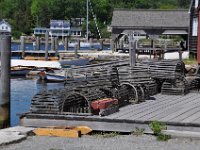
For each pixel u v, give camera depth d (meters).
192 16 46.59
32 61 38.97
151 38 58.97
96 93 14.42
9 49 13.91
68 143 11.93
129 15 60.38
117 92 15.41
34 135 12.83
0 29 32.12
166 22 59.53
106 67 18.02
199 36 36.09
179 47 49.50
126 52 54.50
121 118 13.17
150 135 12.66
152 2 159.62
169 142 11.95
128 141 12.08
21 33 133.38
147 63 20.03
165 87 18.55
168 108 15.26
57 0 140.00
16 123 17.42
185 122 12.63
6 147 11.51
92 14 128.00
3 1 151.00
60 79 34.47
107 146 11.60
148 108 15.19
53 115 13.41
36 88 31.34
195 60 42.06
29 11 144.38
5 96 13.93
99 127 13.09
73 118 13.25
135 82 17.19
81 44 75.75
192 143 11.84
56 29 100.25
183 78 18.94
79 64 41.59
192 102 16.67
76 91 14.37
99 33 112.31
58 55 49.41
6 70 13.91
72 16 140.25
